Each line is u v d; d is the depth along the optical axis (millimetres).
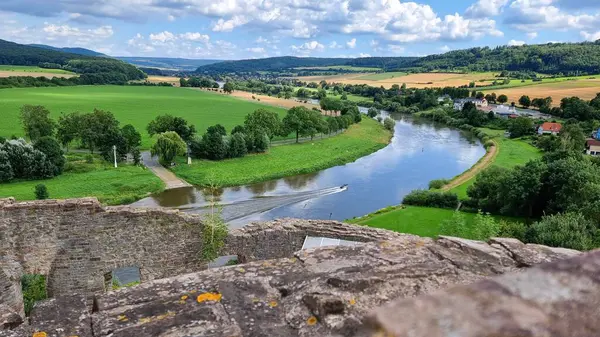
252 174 73625
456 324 1957
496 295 2092
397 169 81375
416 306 2143
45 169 63000
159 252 17875
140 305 6355
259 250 18984
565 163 50594
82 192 57938
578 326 1892
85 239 16922
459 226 41469
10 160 61656
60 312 6297
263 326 5812
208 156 83750
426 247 8742
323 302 5875
